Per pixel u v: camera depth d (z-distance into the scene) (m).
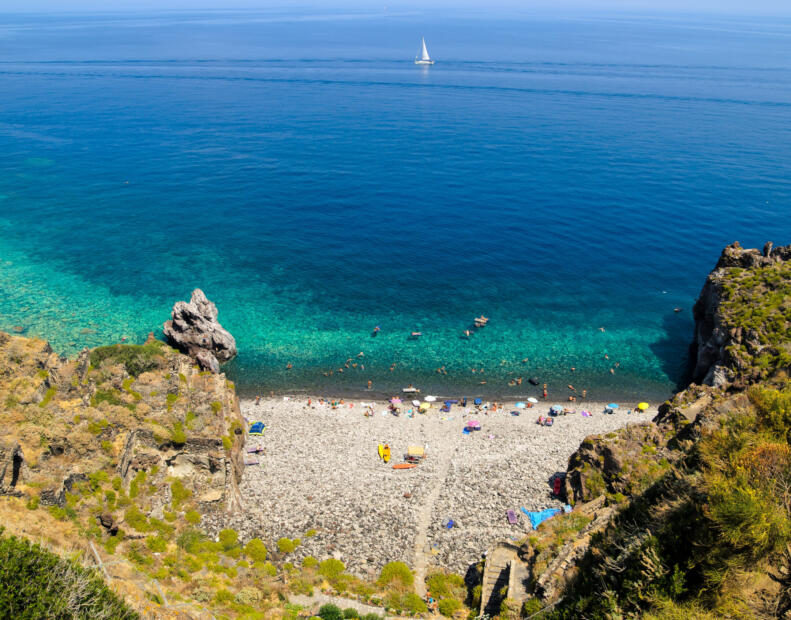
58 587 26.41
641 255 119.19
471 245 123.94
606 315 99.56
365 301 103.12
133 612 28.97
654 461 53.25
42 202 142.88
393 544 50.22
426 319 98.00
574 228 130.88
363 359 87.44
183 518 48.97
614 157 178.12
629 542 31.02
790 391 37.09
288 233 129.00
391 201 146.38
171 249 120.81
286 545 48.47
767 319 72.44
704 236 126.25
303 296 104.38
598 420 73.69
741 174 161.00
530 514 54.38
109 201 144.38
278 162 174.00
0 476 39.53
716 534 25.55
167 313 97.19
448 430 71.12
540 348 90.50
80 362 55.62
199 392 59.44
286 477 60.59
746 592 24.19
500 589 42.47
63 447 46.06
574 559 37.62
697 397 63.31
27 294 101.75
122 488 46.12
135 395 54.97
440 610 42.00
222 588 40.31
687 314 100.00
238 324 95.38
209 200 146.00
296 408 75.88
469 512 54.84
